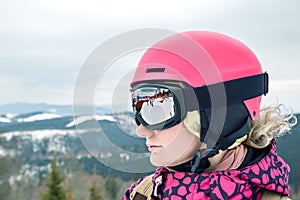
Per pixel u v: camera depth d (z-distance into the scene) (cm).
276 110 168
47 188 1485
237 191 149
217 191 149
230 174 152
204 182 153
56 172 1424
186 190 155
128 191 186
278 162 162
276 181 155
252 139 163
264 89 167
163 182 165
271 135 166
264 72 169
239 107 156
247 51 166
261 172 153
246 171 152
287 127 170
